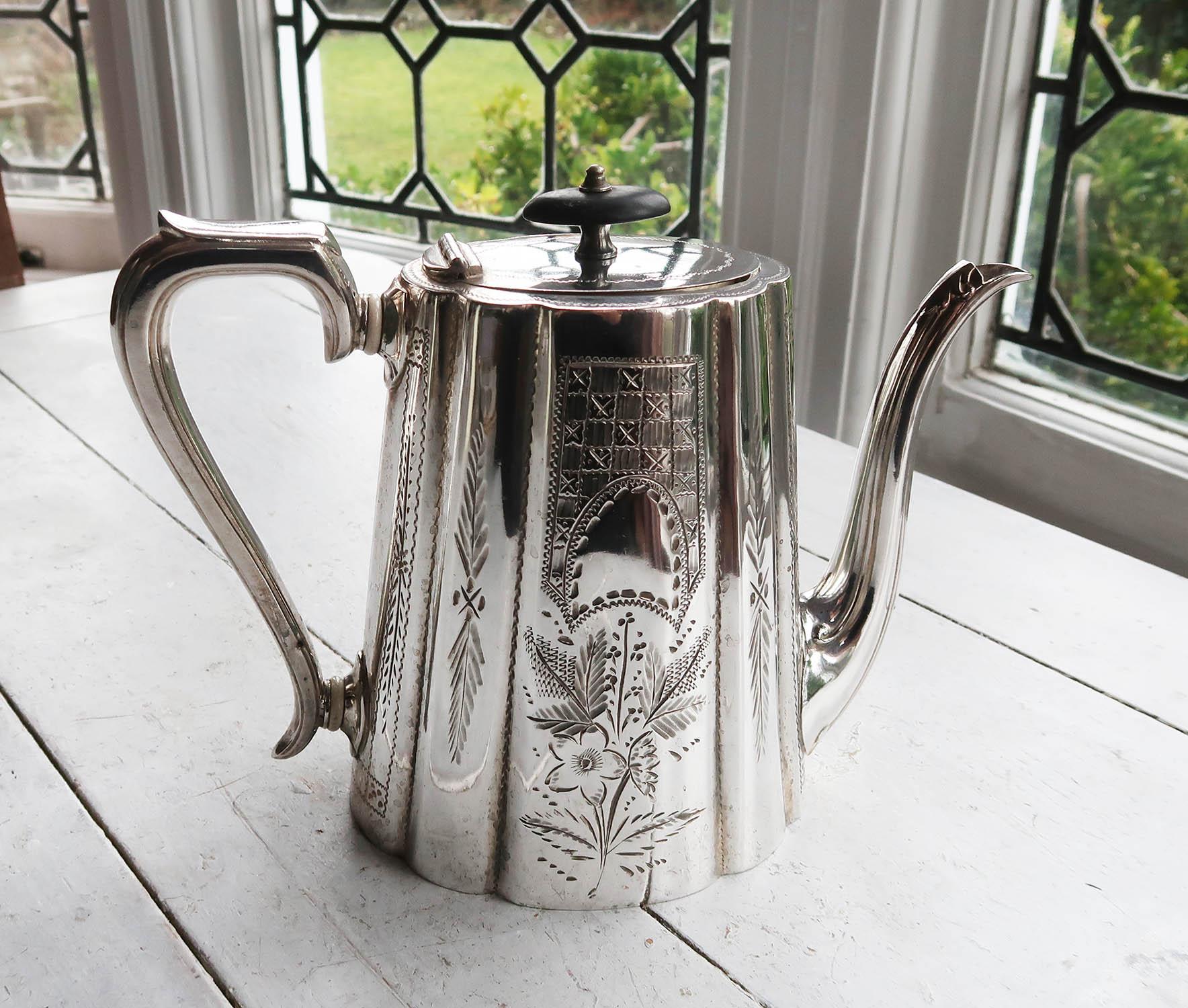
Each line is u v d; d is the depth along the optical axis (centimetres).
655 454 37
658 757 40
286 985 39
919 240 90
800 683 45
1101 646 61
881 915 43
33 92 146
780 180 92
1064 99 84
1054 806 49
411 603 40
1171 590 66
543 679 39
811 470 81
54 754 51
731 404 38
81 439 83
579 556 37
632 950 41
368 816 45
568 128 117
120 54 133
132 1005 38
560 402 36
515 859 42
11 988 39
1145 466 79
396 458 41
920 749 52
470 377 37
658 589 38
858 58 83
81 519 72
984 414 90
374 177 135
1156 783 50
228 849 45
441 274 38
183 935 41
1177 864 45
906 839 47
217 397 89
